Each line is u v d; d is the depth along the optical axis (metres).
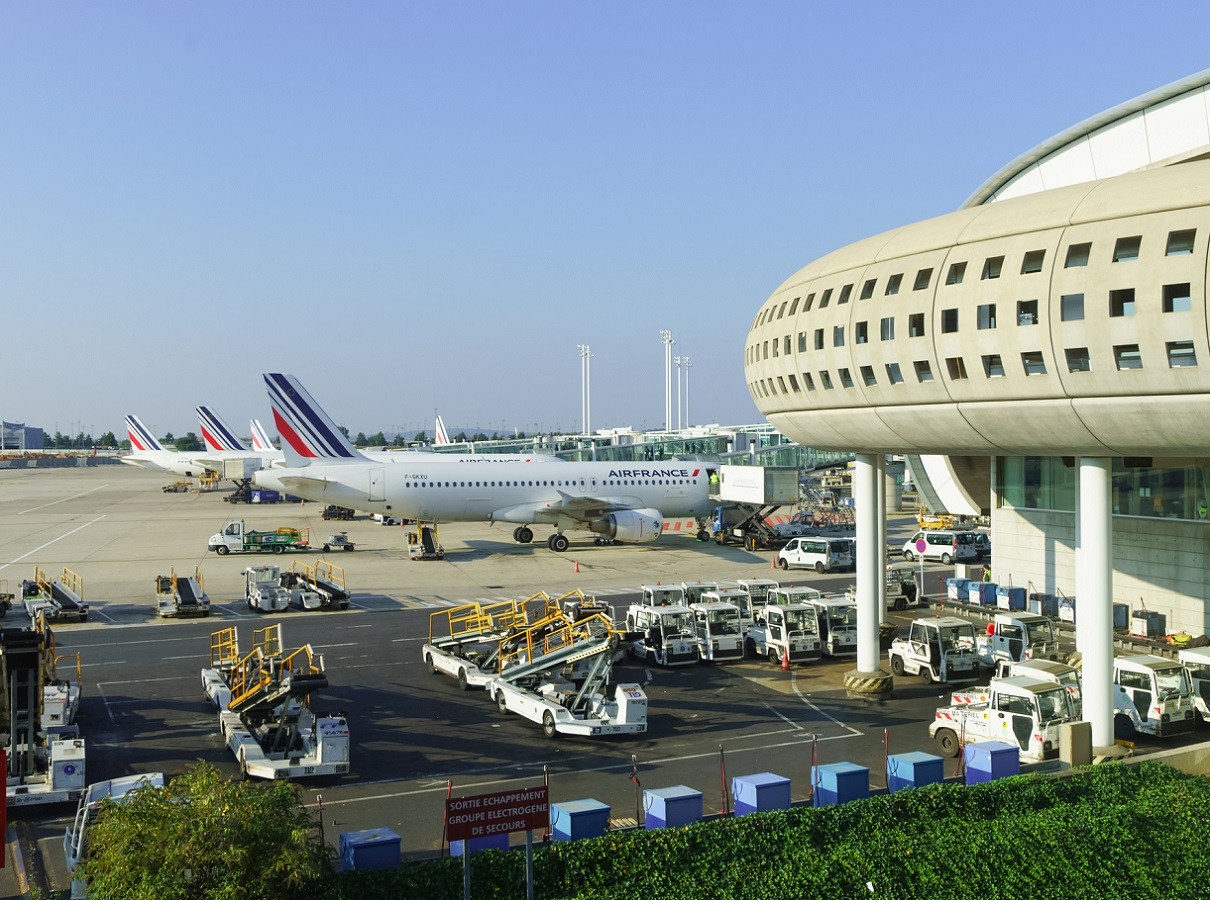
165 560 67.81
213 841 15.37
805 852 19.31
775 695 34.41
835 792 22.28
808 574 61.09
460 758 27.41
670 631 39.22
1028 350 24.42
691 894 17.75
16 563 66.06
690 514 80.12
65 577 57.31
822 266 32.34
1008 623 36.53
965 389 26.27
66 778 23.44
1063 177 42.38
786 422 35.25
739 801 22.00
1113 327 22.88
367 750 28.11
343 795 24.45
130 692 34.38
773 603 43.09
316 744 26.20
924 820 20.98
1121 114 38.47
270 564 65.94
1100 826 20.70
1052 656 36.47
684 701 33.59
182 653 40.56
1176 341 22.02
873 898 18.05
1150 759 25.27
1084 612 26.52
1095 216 23.70
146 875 14.93
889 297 27.95
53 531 86.81
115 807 16.20
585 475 75.69
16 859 20.70
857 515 35.12
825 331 30.41
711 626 39.59
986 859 19.41
